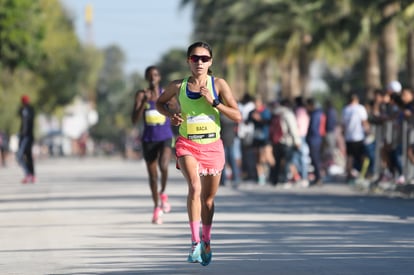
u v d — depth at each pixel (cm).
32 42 8062
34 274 1912
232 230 2672
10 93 12962
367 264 1989
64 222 2991
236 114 2002
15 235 2644
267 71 12825
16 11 7869
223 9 11825
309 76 10644
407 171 3975
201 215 2022
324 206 3497
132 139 14488
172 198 3969
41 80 14312
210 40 12156
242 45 11875
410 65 7488
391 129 4116
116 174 6831
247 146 5372
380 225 2778
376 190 4291
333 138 5559
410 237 2467
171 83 2044
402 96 3969
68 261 2094
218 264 2020
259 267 1969
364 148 4794
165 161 2983
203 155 2009
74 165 9819
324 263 2011
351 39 7969
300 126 5162
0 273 1930
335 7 7862
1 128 12888
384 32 7519
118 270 1947
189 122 2014
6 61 8081
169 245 2362
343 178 5344
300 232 2605
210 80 2022
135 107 2997
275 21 10475
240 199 3906
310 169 5584
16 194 4416
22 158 5466
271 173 5009
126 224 2897
